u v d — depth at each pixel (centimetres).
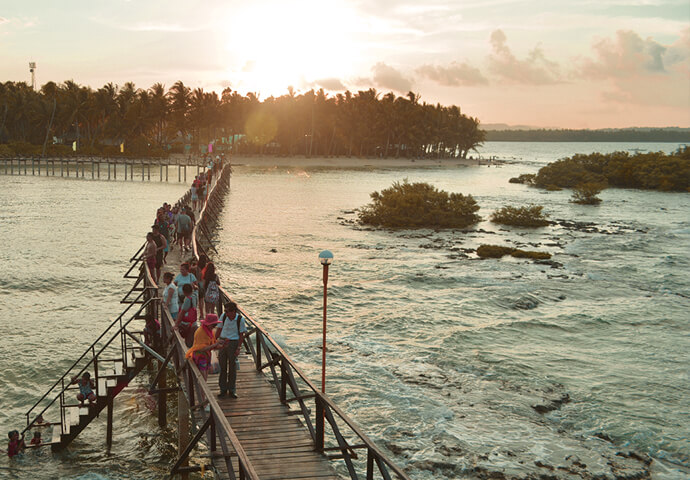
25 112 11838
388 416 1767
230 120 15562
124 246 4031
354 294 3112
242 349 1852
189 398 1206
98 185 8350
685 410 1844
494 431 1689
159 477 1455
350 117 16150
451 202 5862
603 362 2233
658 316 2834
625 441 1652
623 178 11031
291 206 6825
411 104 17600
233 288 3147
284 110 16138
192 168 12431
